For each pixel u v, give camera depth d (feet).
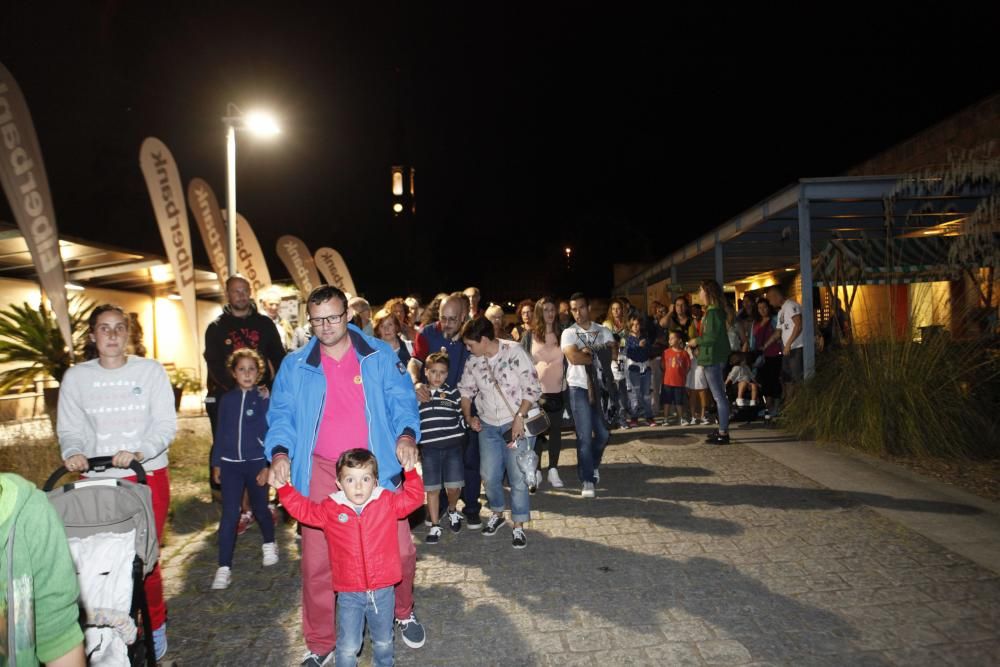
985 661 10.56
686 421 34.24
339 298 10.62
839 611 12.37
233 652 12.06
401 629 12.03
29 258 38.60
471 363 17.63
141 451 11.66
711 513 18.39
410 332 24.63
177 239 35.19
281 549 17.85
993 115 34.32
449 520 18.93
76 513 9.33
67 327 26.50
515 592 14.01
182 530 19.72
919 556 14.74
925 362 23.86
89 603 8.73
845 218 35.81
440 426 17.30
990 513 17.25
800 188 29.68
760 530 16.85
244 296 20.06
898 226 37.86
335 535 10.24
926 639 11.27
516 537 16.69
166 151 35.01
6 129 25.20
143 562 9.60
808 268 29.45
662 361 37.88
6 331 33.22
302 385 11.09
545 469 24.94
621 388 33.14
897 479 20.57
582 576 14.64
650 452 26.66
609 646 11.57
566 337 20.85
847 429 24.89
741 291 76.28
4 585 5.02
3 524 5.05
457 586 14.49
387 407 11.43
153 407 12.24
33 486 5.47
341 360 11.26
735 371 33.14
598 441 21.49
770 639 11.50
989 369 23.95
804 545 15.70
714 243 43.34
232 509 15.56
